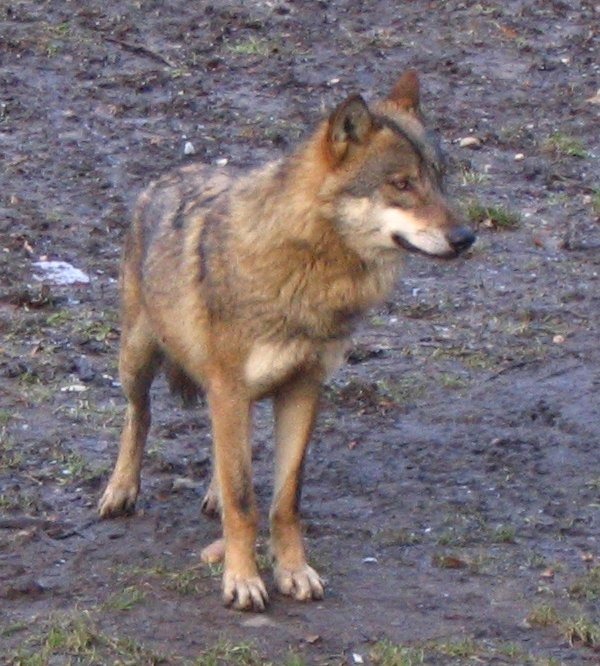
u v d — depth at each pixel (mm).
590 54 21703
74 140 18547
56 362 13547
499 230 16984
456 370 13898
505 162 18641
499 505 11281
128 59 20875
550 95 20500
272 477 11703
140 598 9336
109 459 11812
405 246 9141
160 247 9906
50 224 16438
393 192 9031
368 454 12188
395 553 10328
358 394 13203
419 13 22766
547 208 17547
